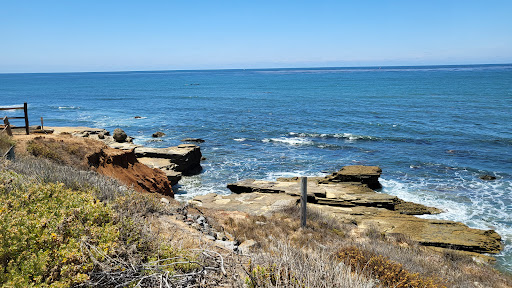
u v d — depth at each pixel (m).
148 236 5.40
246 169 34.69
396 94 108.56
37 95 126.62
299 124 59.84
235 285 4.02
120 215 6.05
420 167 34.03
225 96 116.19
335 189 26.05
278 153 40.94
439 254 15.86
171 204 11.66
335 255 9.19
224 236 9.20
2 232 4.17
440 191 27.25
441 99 91.69
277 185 25.12
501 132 48.81
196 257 4.75
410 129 53.06
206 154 40.72
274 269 4.32
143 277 3.79
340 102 91.50
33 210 5.46
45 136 16.72
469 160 35.91
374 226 19.09
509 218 21.88
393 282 7.44
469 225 21.00
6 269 3.88
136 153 33.19
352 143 45.34
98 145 17.70
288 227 14.77
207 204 20.17
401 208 23.02
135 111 80.00
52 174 9.09
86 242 4.44
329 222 17.42
